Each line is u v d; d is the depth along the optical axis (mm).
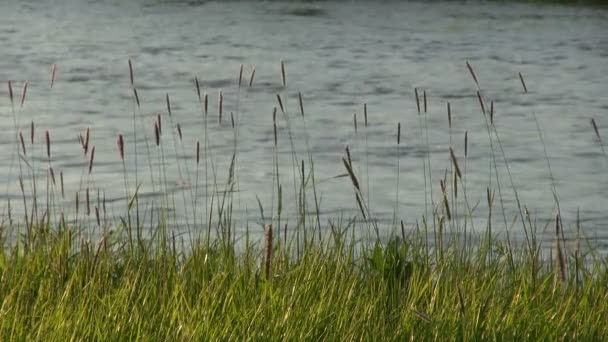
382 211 35562
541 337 16703
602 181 42750
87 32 112062
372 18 130000
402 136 53656
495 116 62969
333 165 45062
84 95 68438
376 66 88500
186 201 35812
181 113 61125
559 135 55906
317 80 79188
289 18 129125
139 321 16125
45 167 42531
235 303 17672
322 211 35250
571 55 97500
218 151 47812
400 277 20250
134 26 118750
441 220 22531
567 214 35844
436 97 71500
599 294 19281
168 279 19328
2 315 16219
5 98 66250
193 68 85688
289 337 16047
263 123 57281
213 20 126000
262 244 27781
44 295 17734
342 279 19219
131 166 43094
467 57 95438
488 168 45406
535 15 131875
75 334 15602
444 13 135125
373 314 17500
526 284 19891
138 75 80375
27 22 121438
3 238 24219
